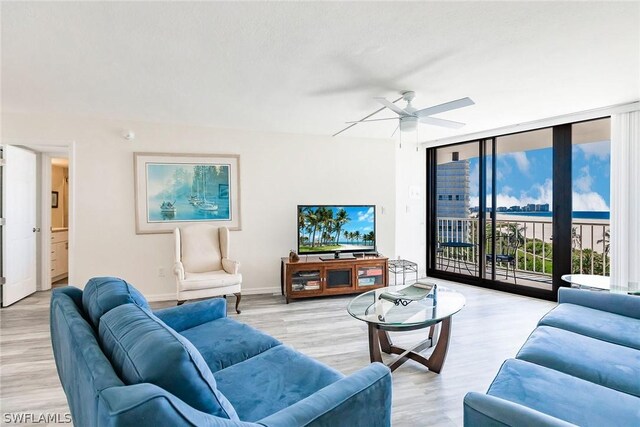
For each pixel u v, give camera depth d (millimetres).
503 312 3752
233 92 3158
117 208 4191
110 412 718
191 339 1923
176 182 4359
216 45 2238
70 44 2221
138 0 1743
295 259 4289
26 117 3898
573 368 1603
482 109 3697
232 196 4570
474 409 1094
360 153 5133
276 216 4762
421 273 5621
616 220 3553
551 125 4105
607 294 2340
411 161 5555
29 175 4410
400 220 5473
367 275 4508
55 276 5160
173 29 2033
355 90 3086
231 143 4574
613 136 3582
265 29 2035
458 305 2498
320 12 1855
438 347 2422
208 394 974
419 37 2135
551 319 2180
